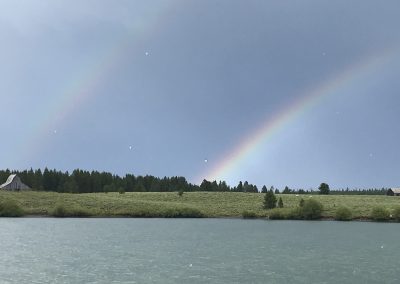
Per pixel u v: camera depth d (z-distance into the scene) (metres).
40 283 39.75
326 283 41.06
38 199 139.75
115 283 40.03
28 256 54.31
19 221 109.00
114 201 144.75
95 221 113.69
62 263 49.66
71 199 143.25
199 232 88.56
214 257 55.44
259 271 46.28
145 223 109.81
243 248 64.75
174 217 132.25
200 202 154.12
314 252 61.03
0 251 58.16
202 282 40.78
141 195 167.00
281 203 139.38
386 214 122.06
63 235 78.94
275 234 85.94
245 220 124.44
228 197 163.00
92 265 48.59
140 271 45.47
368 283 41.28
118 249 62.06
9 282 40.06
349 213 123.38
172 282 40.62
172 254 57.66
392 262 52.69
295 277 43.56
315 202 129.12
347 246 68.00
